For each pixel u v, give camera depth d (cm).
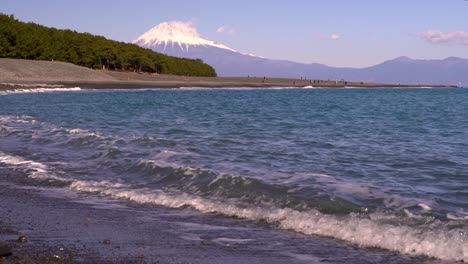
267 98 7194
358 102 6500
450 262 763
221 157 1722
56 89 7994
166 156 1695
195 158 1683
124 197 1191
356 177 1410
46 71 9725
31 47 11206
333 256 792
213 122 3167
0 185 1317
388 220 951
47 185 1320
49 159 1681
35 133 2278
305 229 930
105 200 1166
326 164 1622
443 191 1238
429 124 3256
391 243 838
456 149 2017
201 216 1028
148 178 1380
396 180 1373
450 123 3347
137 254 784
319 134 2545
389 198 1131
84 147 1903
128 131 2556
